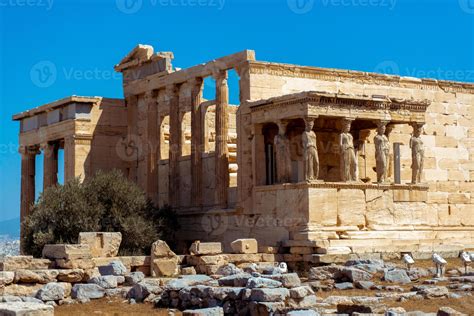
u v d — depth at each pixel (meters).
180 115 47.44
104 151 50.59
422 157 40.66
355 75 43.72
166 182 48.25
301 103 37.19
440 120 46.56
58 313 25.39
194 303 25.41
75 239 40.06
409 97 45.59
